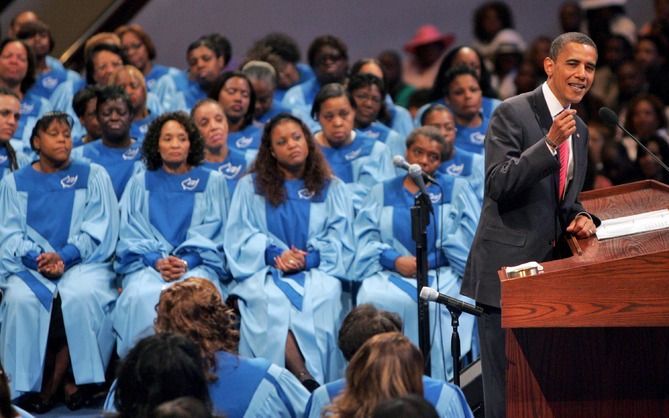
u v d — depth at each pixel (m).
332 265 18.80
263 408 11.59
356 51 33.44
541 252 12.47
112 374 19.19
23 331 18.17
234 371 11.62
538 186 12.48
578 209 12.82
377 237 19.31
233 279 19.02
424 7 33.53
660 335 11.23
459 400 11.17
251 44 32.69
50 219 19.25
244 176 19.36
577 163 12.85
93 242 19.16
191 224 19.48
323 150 22.00
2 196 19.27
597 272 10.21
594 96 26.73
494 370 12.77
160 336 9.66
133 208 19.44
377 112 23.28
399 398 7.94
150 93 26.17
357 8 33.50
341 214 19.17
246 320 18.23
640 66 27.83
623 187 14.80
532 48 28.91
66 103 25.78
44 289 18.41
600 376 11.35
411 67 30.70
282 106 24.52
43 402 18.30
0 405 9.48
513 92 29.36
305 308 18.19
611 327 11.29
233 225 19.03
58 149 19.23
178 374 9.41
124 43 26.73
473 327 18.92
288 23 32.88
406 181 19.53
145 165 19.89
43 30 26.20
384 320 11.38
